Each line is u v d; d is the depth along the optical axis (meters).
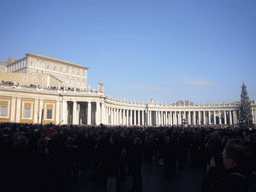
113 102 86.00
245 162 4.68
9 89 55.22
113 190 10.09
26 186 7.38
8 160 7.29
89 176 14.27
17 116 55.97
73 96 62.75
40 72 99.75
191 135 18.88
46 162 7.78
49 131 17.77
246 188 4.53
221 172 4.94
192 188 11.60
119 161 10.33
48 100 61.06
